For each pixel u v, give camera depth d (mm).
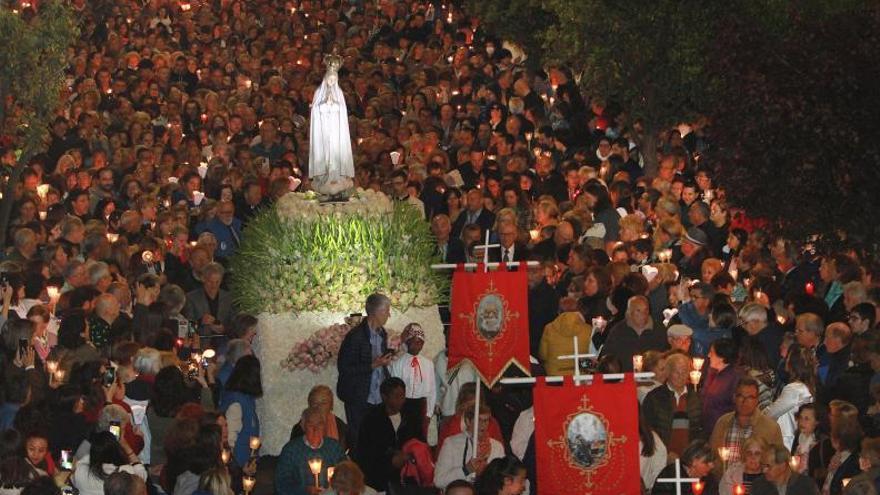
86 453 22969
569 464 20203
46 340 28391
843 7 32875
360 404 27078
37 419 22844
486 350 25328
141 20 61344
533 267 30000
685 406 25125
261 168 41656
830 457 23922
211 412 23250
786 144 30672
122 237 33062
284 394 29078
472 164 41562
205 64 54875
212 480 21234
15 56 38688
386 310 27203
